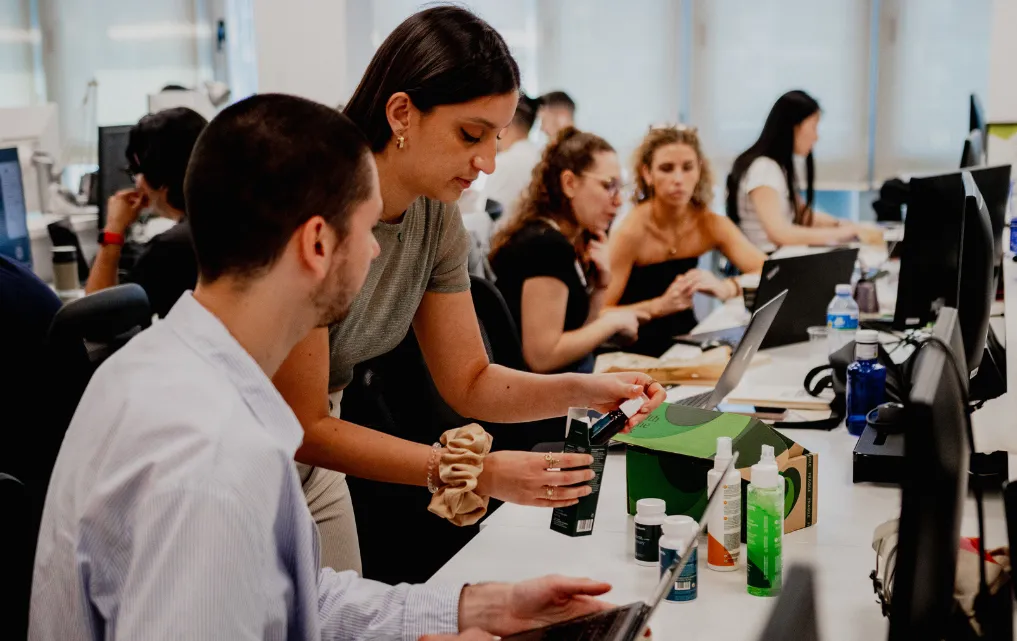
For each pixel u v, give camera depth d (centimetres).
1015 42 478
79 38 720
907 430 103
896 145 585
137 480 89
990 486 168
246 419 94
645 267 396
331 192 99
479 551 163
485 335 253
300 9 589
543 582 122
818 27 589
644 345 360
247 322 100
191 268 313
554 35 637
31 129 487
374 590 124
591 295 320
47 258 455
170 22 712
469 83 144
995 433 205
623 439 171
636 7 621
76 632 93
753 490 144
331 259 102
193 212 99
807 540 163
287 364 148
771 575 144
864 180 593
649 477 168
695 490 164
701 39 612
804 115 494
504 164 508
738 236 400
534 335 285
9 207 410
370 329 167
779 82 601
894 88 580
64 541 94
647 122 629
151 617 84
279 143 97
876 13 578
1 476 164
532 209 304
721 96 614
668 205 391
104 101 725
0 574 158
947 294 262
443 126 148
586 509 167
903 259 262
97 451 93
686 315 379
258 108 99
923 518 103
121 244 382
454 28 146
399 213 159
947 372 119
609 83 633
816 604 141
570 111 561
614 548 164
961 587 128
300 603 100
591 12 629
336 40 588
